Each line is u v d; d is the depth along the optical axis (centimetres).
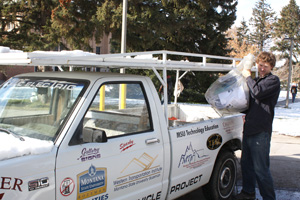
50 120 274
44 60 235
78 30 1329
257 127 380
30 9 1484
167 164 326
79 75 295
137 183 292
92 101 266
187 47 2091
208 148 388
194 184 369
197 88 2230
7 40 1451
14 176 204
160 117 326
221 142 413
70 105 266
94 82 275
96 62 272
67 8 1264
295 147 806
